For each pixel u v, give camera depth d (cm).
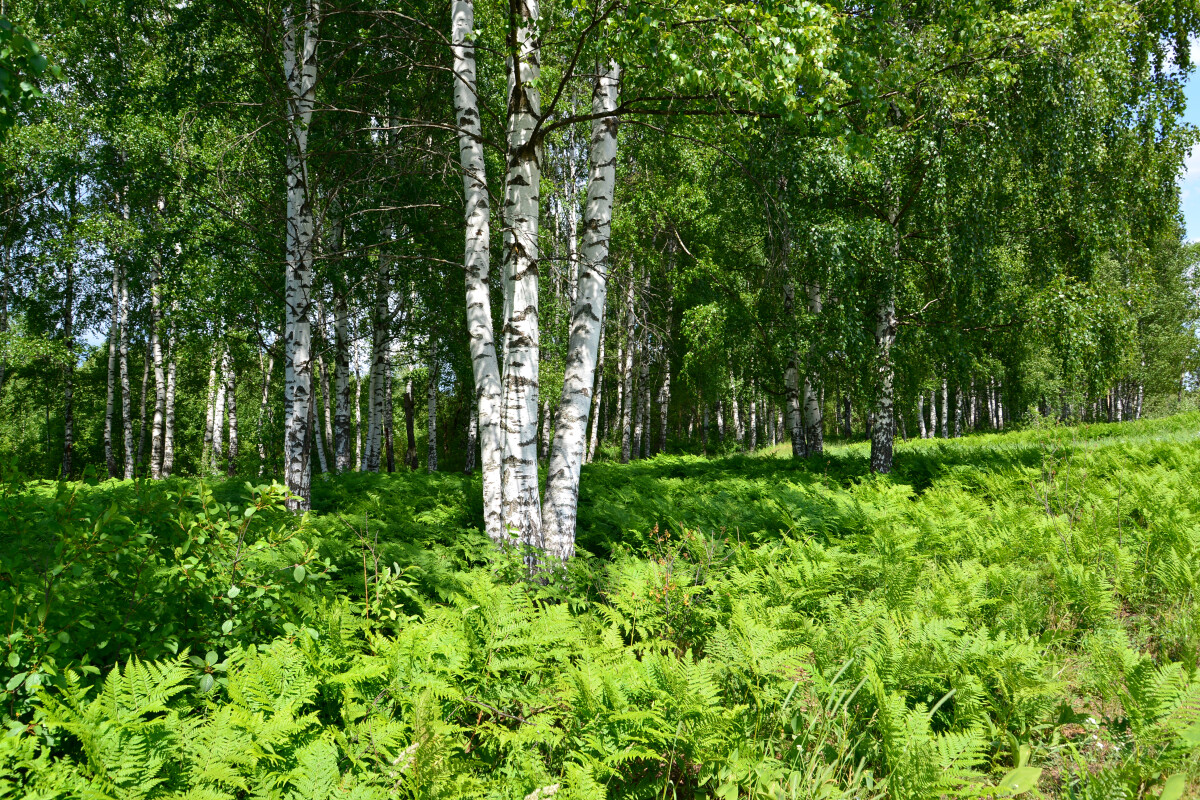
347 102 1106
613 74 652
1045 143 1124
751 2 503
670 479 1180
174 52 1061
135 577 329
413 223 1339
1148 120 1238
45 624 290
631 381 2469
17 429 3017
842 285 1181
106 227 1474
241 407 3019
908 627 390
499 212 669
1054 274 1225
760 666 334
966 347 1279
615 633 392
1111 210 1184
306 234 879
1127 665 338
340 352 1536
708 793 296
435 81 1185
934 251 1251
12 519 353
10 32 316
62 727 261
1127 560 520
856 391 1359
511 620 369
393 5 1059
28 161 1488
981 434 2908
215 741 250
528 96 605
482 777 289
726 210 1498
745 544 595
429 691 289
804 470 1277
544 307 1567
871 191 1216
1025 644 392
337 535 547
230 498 756
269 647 325
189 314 1413
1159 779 290
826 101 552
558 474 605
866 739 320
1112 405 4181
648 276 1731
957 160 1079
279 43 991
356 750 271
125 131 1253
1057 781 304
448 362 1816
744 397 1623
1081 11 1050
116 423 3052
